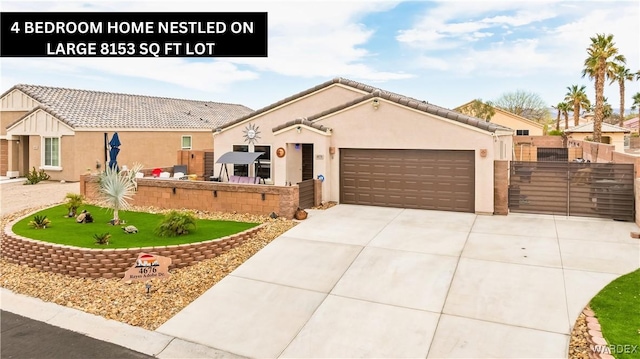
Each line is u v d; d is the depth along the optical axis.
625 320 7.22
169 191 16.92
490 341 7.06
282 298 8.98
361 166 17.52
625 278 9.09
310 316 8.23
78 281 10.22
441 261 10.50
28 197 20.88
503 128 18.92
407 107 16.42
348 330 7.67
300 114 21.27
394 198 16.98
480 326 7.52
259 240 12.44
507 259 10.51
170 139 32.38
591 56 41.41
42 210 16.70
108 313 8.59
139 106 34.34
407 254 11.05
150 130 30.62
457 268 10.03
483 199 15.38
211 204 16.16
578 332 7.15
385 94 17.06
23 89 28.81
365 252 11.27
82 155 26.38
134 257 10.58
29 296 9.52
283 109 21.62
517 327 7.41
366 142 17.25
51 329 8.00
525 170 15.52
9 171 29.03
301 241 12.27
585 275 9.36
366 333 7.54
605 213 14.51
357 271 10.12
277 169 18.66
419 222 14.33
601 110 40.50
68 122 25.95
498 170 15.29
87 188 19.14
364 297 8.84
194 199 16.45
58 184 25.36
